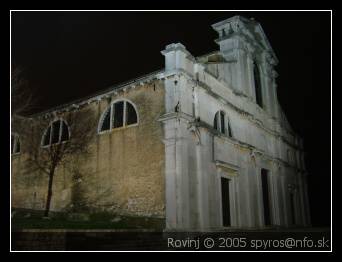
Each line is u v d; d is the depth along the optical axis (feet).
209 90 66.80
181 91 60.54
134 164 63.10
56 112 79.15
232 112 75.92
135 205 60.70
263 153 85.40
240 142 74.95
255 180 79.77
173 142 57.67
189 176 58.13
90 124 72.33
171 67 61.62
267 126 93.86
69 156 73.82
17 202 82.53
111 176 65.87
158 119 59.82
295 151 114.83
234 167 70.74
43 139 80.69
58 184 74.43
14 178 85.15
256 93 94.99
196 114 62.59
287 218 94.17
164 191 57.67
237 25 86.89
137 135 64.08
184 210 55.11
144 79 64.95
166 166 57.57
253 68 93.25
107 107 70.64
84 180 69.97
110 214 63.36
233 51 84.84
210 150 64.80
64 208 71.51
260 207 78.43
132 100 66.80
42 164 77.87
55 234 37.88
